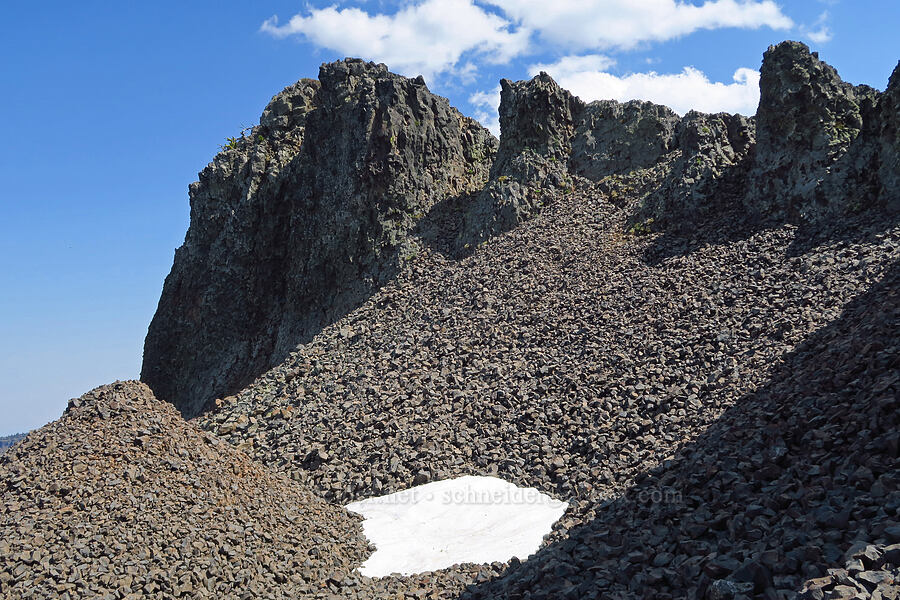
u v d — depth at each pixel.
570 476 27.27
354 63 66.44
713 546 16.28
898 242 34.56
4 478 24.09
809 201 40.91
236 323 67.31
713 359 31.44
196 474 25.94
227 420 39.38
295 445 34.34
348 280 59.72
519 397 33.47
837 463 17.56
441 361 38.91
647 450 26.72
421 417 33.97
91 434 26.41
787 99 43.06
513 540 23.39
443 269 51.84
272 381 42.97
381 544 25.22
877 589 11.49
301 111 71.00
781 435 20.52
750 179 44.41
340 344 45.06
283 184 66.81
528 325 40.34
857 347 23.50
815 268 35.41
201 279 69.12
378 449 32.50
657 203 47.62
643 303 38.47
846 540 13.72
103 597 18.98
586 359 35.16
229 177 69.62
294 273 64.62
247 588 20.84
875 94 43.94
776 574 13.43
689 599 14.20
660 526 18.67
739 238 41.78
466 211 57.84
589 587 16.62
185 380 69.00
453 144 64.50
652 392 30.73
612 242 46.66
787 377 26.36
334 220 61.72
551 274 45.03
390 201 59.62
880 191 38.88
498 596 18.77
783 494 16.97
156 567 20.50
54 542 20.69
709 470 20.31
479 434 31.81
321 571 22.77
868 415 18.52
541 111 58.59
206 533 22.64
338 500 30.05
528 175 55.72
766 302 34.28
